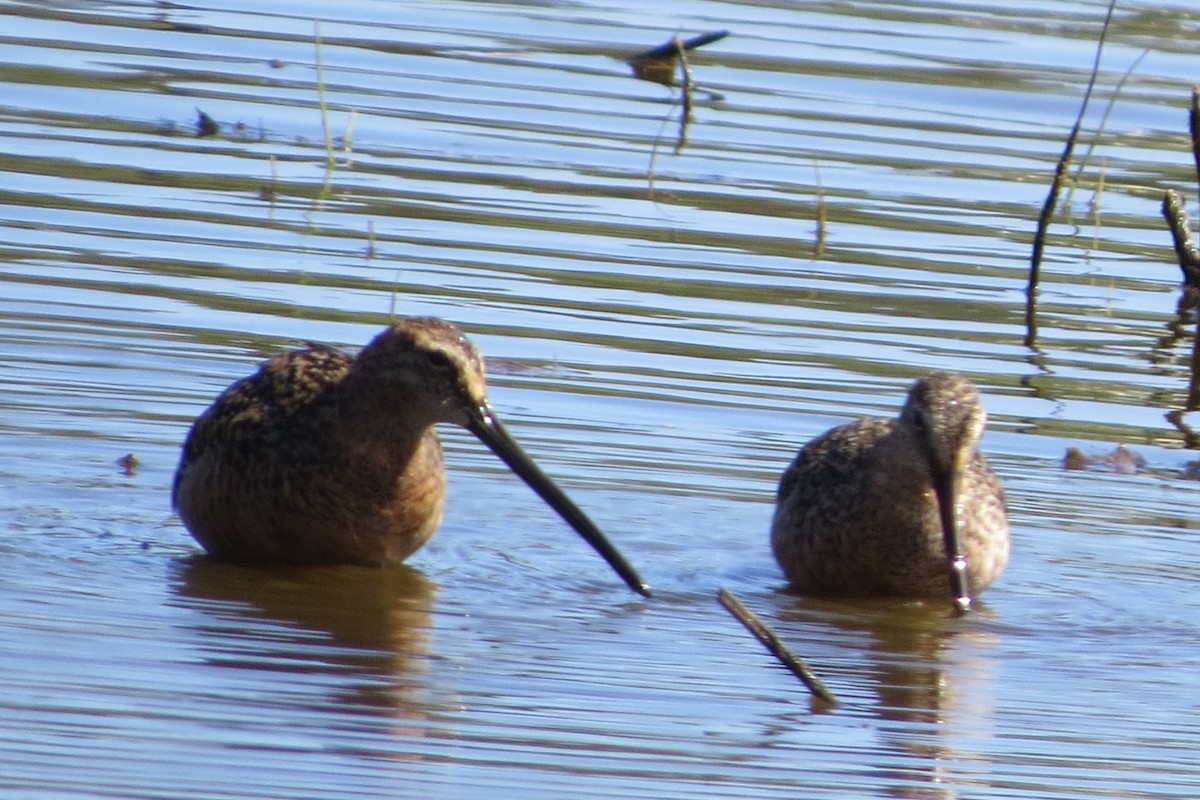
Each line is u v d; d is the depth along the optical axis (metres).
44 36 23.09
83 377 14.66
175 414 14.22
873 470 12.38
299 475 11.74
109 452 13.55
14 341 15.13
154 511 12.79
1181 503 13.99
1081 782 9.30
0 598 10.84
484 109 21.84
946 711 10.19
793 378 15.72
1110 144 22.36
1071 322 17.80
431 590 11.67
